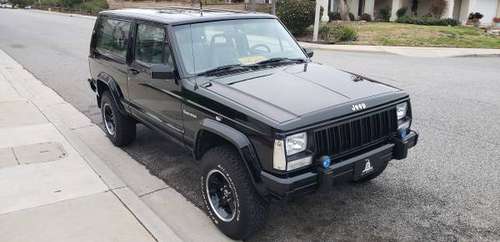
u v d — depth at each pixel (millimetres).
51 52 15734
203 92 3979
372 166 3832
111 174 5062
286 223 4195
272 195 3471
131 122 5973
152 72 4211
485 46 19062
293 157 3348
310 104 3594
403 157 4074
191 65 4352
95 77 6473
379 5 33625
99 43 6301
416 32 22594
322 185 3451
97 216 4152
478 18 32469
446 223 4152
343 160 3641
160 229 3938
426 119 7391
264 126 3346
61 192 4625
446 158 5676
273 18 5371
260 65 4594
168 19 4695
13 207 4312
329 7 32750
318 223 4188
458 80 10930
